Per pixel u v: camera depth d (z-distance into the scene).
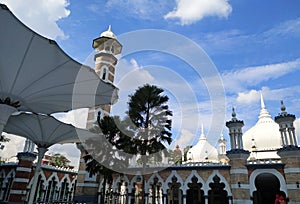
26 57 9.45
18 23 8.16
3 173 31.69
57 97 12.04
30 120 17.94
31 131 18.98
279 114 22.66
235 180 20.98
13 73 10.13
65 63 9.75
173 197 30.38
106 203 25.67
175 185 28.83
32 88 10.98
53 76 10.50
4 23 8.20
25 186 28.16
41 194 32.28
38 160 19.34
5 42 8.91
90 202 27.08
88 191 28.19
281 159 20.77
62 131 19.05
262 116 33.53
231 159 21.97
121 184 26.27
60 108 14.27
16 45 8.99
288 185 19.50
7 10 7.70
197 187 29.58
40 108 13.89
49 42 8.79
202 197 29.19
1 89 10.85
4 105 10.95
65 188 36.72
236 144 22.81
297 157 19.78
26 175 28.56
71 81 10.86
